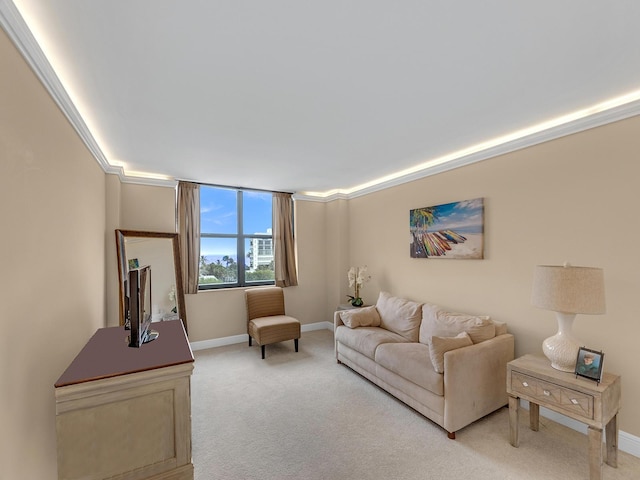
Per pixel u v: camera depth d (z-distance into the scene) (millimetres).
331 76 1806
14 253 1242
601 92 2012
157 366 1346
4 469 1142
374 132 2654
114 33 1414
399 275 4168
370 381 3297
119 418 1279
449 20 1359
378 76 1812
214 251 4641
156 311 3861
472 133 2709
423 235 3732
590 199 2316
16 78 1273
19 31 1233
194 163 3508
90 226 2568
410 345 3002
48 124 1620
